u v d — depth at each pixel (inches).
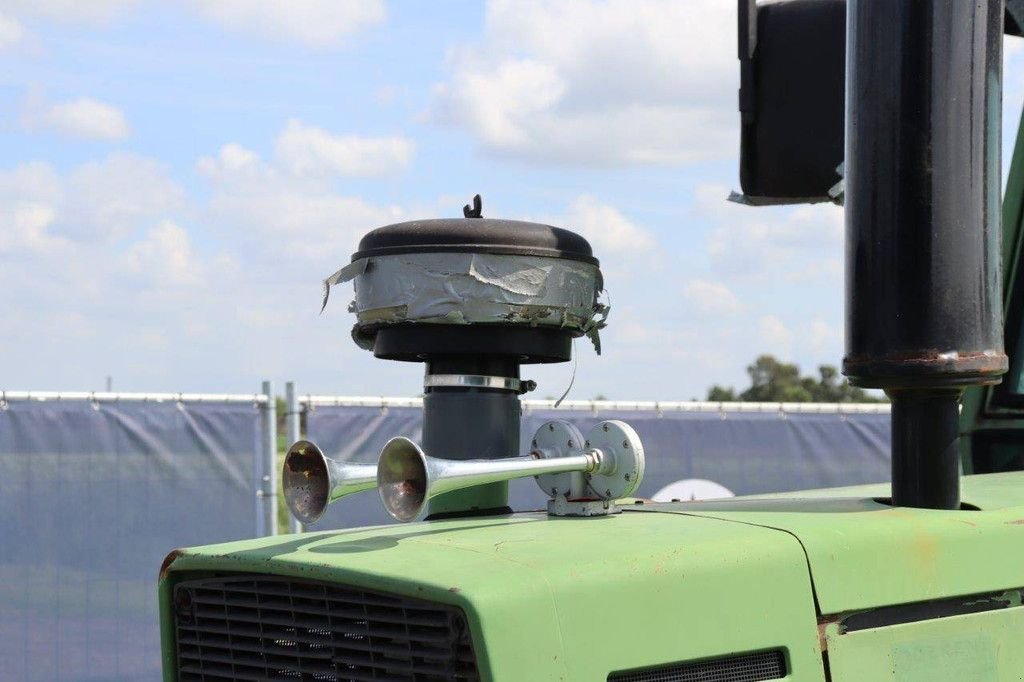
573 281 110.0
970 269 88.4
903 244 88.2
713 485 304.0
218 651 90.0
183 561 92.0
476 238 106.6
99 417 247.1
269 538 95.5
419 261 107.3
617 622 75.1
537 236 108.1
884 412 322.0
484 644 71.0
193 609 92.3
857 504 97.5
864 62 90.3
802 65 104.0
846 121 92.5
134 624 248.2
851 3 92.0
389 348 111.3
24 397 240.4
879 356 89.4
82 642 243.3
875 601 84.1
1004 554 90.1
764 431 310.5
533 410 283.6
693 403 303.3
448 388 110.7
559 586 74.5
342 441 269.9
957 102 88.7
